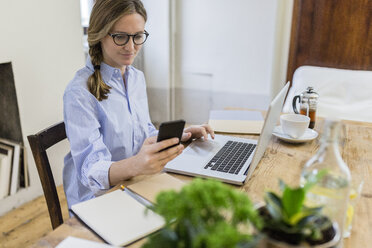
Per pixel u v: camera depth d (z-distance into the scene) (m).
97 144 1.16
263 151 1.16
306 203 0.72
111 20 1.19
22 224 1.95
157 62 3.12
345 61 2.59
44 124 2.20
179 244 0.50
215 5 2.87
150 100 3.28
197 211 0.47
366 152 1.29
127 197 0.93
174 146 1.04
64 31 2.22
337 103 2.26
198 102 3.21
